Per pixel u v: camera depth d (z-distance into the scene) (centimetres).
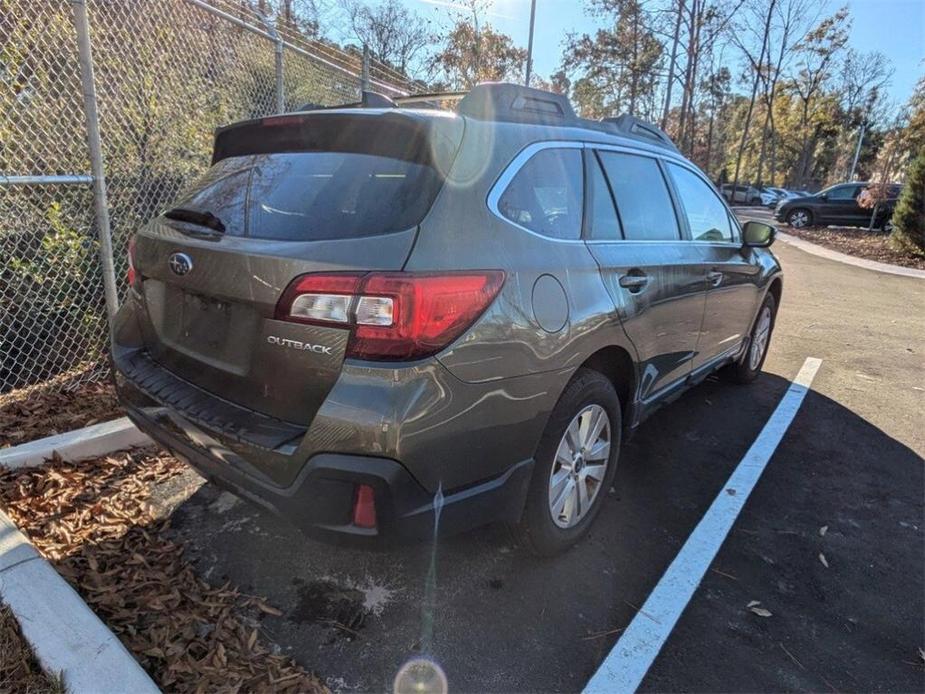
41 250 412
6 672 182
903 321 780
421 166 206
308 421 190
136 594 230
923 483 351
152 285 250
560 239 244
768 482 346
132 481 304
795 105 4681
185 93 486
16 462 294
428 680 201
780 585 259
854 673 215
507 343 204
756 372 518
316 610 230
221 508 289
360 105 284
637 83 2708
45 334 421
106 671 183
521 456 221
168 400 228
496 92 242
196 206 249
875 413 455
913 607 249
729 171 5684
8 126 385
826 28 3978
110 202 440
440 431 188
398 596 240
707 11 2408
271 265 191
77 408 371
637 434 404
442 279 186
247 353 203
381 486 180
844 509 321
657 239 321
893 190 1972
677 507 316
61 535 259
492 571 258
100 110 426
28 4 384
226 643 211
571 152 268
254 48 549
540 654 215
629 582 255
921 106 2394
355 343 181
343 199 208
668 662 215
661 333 308
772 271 485
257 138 262
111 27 426
